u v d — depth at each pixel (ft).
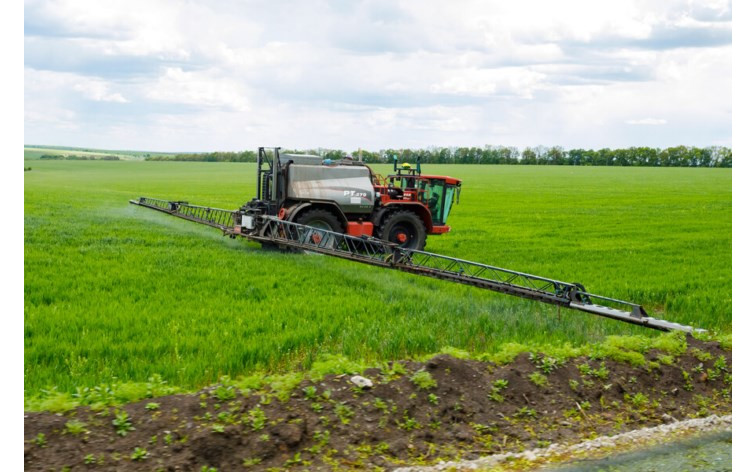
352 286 41.88
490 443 20.90
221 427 18.98
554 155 415.44
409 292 40.14
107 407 19.77
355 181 56.03
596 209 124.36
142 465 17.75
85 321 31.04
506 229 86.89
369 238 43.27
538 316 35.06
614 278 47.91
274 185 54.80
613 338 27.89
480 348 29.43
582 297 34.17
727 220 101.86
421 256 56.49
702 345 28.91
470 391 22.93
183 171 297.94
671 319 36.40
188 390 23.12
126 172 285.02
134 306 34.55
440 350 28.55
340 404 20.98
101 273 43.78
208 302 35.86
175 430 18.94
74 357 25.89
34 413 19.03
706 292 42.42
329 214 53.83
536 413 22.68
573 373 25.02
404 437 20.51
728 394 25.75
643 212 117.70
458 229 86.38
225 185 191.31
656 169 346.33
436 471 19.13
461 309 35.63
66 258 50.06
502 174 279.90
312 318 32.96
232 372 25.04
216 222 60.59
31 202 112.06
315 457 19.10
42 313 32.30
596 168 354.33
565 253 62.23
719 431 22.94
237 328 29.94
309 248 46.21
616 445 21.57
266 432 19.31
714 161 389.80
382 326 30.96
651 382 25.66
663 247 68.28
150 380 21.74
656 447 21.63
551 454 20.71
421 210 59.00
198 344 27.53
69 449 17.83
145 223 80.74
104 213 94.53
